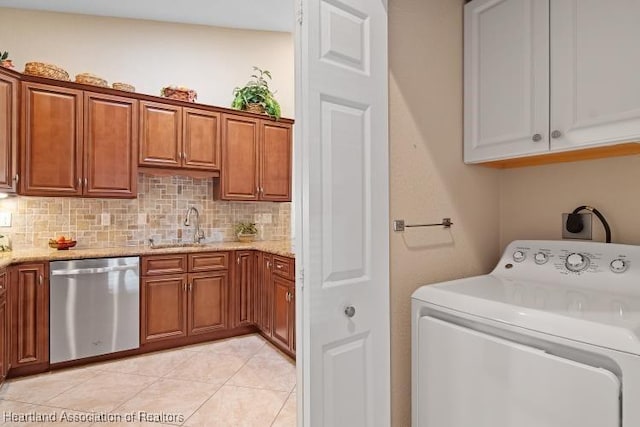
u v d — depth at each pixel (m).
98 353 2.79
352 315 1.24
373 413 1.31
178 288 3.13
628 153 1.41
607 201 1.48
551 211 1.65
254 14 3.60
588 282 1.35
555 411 0.95
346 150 1.24
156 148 3.24
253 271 3.46
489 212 1.79
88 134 2.94
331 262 1.19
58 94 2.83
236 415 2.06
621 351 0.86
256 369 2.69
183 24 3.72
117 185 3.06
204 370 2.67
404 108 1.46
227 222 3.91
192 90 3.48
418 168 1.50
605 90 1.20
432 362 1.29
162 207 3.56
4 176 2.54
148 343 3.01
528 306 1.09
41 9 3.12
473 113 1.61
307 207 1.14
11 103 2.60
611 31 1.19
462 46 1.66
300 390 1.19
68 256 2.67
